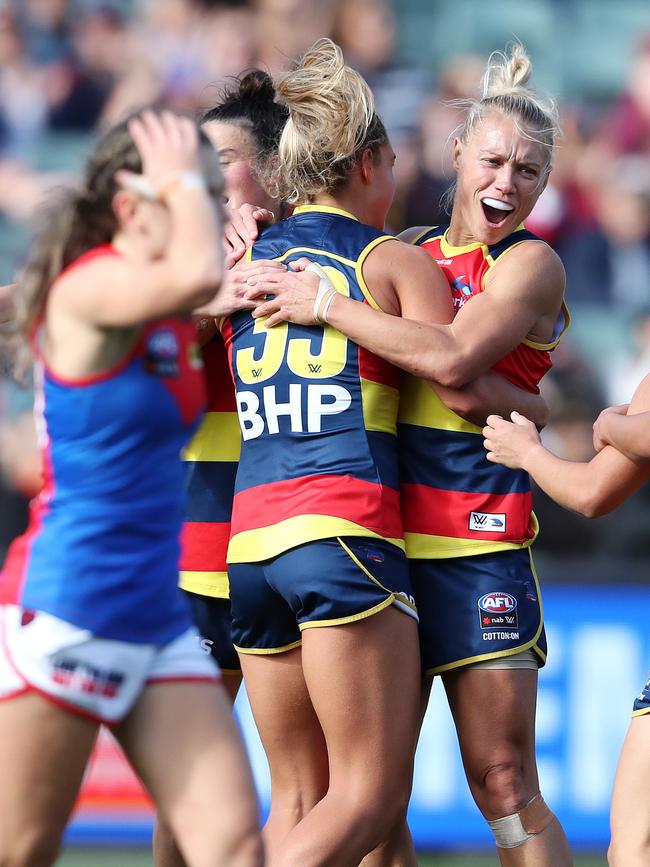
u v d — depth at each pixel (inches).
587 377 1066.7
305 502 426.9
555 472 429.4
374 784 417.7
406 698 426.9
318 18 1363.2
